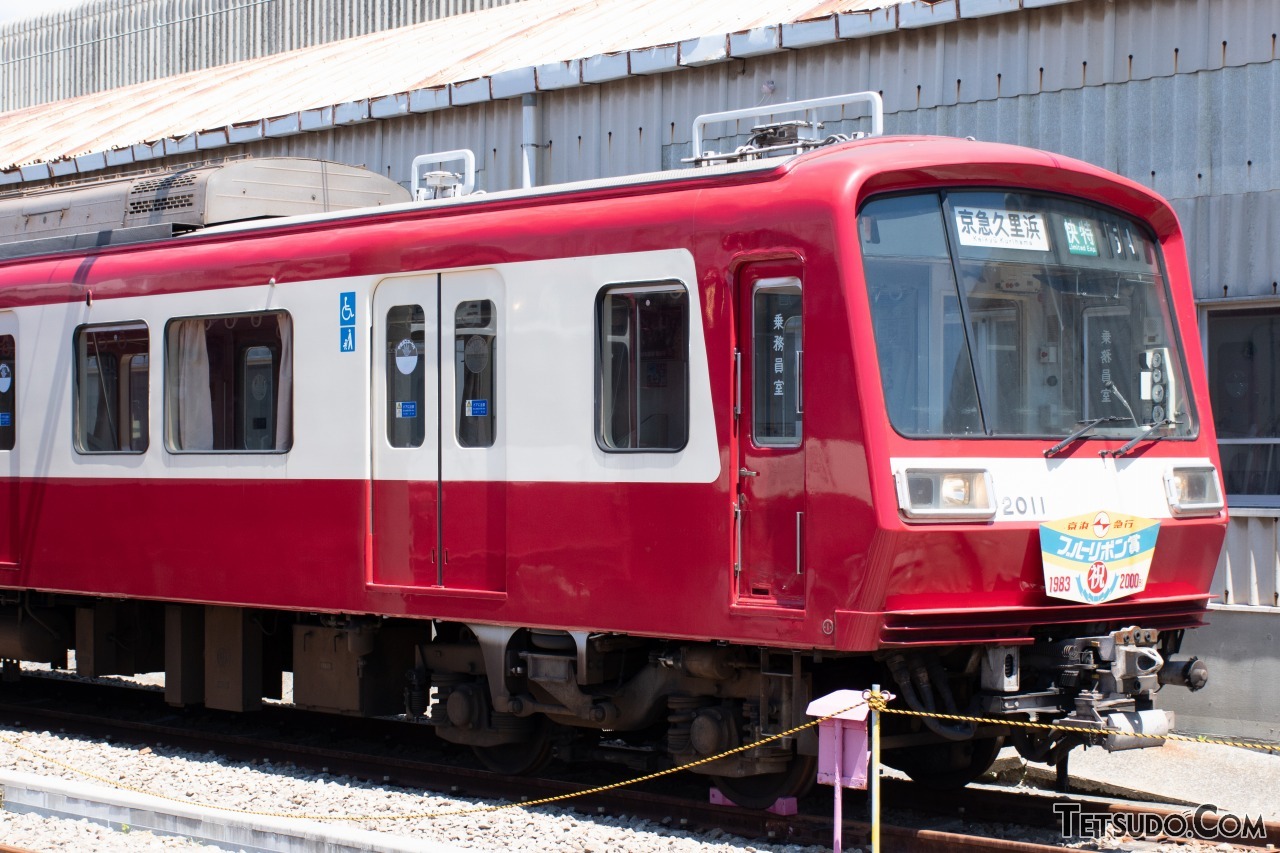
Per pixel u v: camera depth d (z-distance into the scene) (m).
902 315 7.86
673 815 8.62
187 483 10.71
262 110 18.22
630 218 8.53
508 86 14.73
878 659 7.95
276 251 10.20
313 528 9.97
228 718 12.47
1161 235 9.11
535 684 9.20
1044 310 8.39
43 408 11.73
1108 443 8.43
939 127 11.94
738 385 8.12
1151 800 9.45
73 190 12.39
